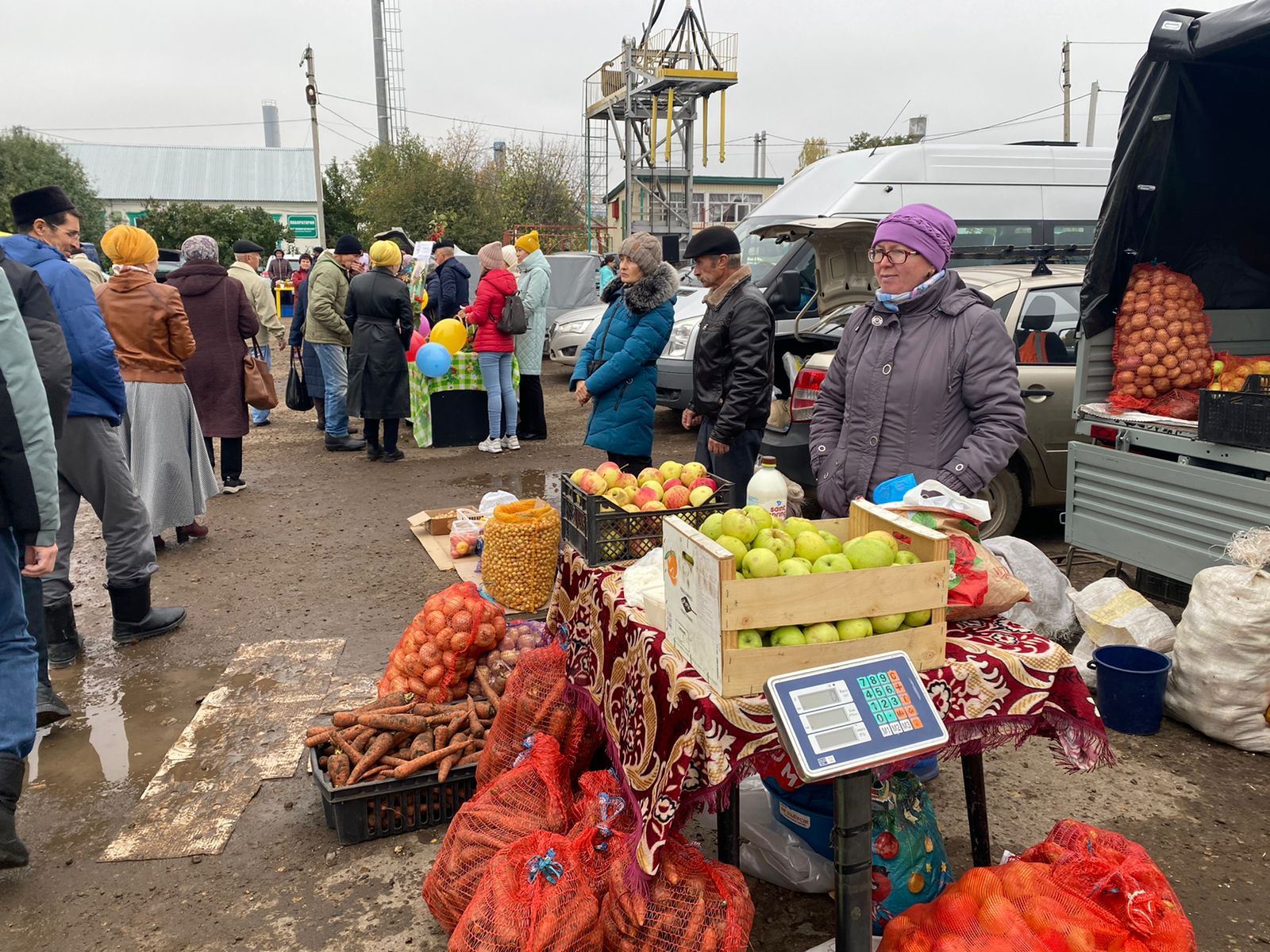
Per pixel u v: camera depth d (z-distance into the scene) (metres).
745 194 36.50
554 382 14.01
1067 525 4.52
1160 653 3.69
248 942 2.51
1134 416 4.15
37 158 38.56
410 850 2.90
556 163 32.03
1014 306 5.47
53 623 4.28
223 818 3.07
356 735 3.01
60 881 2.78
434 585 5.34
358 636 4.61
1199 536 3.81
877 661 1.73
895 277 2.82
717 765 1.75
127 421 5.58
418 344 9.06
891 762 1.66
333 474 8.16
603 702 2.38
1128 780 3.27
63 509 4.28
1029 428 5.33
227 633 4.67
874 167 8.56
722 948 2.01
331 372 9.05
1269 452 3.50
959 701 1.95
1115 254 4.27
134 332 5.42
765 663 1.76
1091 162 9.25
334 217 37.38
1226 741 3.48
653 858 1.83
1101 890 1.95
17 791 2.73
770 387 4.51
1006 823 3.01
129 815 3.12
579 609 2.64
